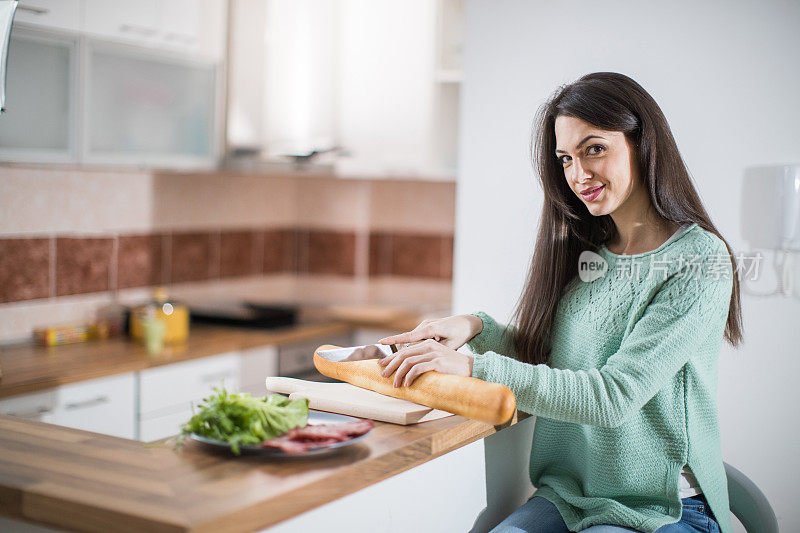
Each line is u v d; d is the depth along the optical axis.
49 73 2.80
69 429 1.56
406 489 1.53
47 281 3.23
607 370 1.54
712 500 1.67
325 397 1.61
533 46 2.13
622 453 1.65
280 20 3.62
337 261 4.38
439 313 3.94
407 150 3.60
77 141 2.90
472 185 2.25
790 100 1.83
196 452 1.39
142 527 1.10
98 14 2.92
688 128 1.95
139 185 3.60
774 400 1.90
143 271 3.65
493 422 1.43
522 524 1.69
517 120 2.17
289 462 1.32
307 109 3.69
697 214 1.67
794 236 1.84
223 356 3.28
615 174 1.64
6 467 1.31
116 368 2.83
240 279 4.19
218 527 1.09
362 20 3.63
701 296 1.56
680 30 1.94
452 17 3.48
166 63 3.25
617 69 2.03
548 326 1.83
